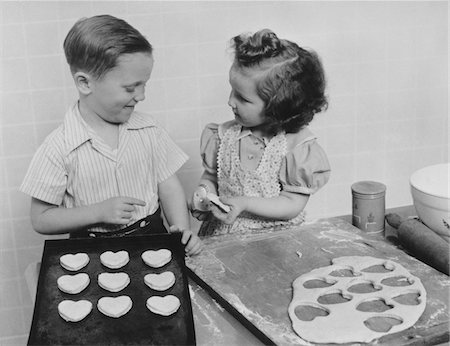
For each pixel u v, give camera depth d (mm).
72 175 1568
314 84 1599
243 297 1242
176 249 1415
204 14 2180
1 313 2328
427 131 2559
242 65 1532
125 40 1440
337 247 1437
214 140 1749
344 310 1187
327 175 1645
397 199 2604
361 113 2457
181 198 1726
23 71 2102
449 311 1180
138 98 1511
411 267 1337
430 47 2455
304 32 2303
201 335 1161
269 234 1512
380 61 2416
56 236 2279
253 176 1654
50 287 1288
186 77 2223
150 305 1215
